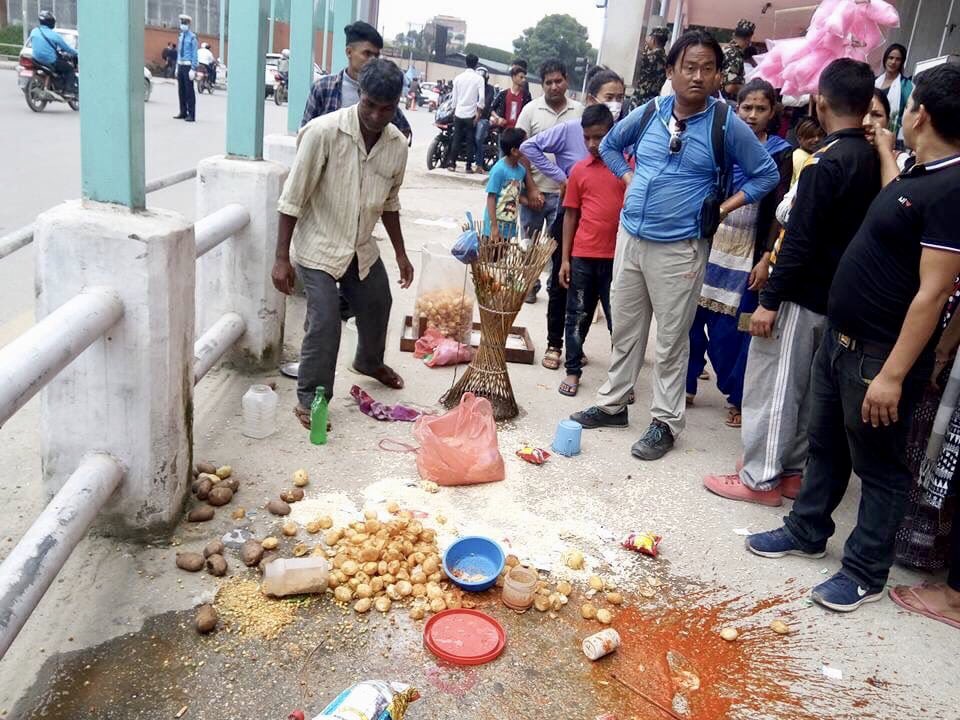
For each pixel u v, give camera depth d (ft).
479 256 13.50
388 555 9.45
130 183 8.69
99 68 8.31
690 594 9.84
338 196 12.25
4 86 59.88
